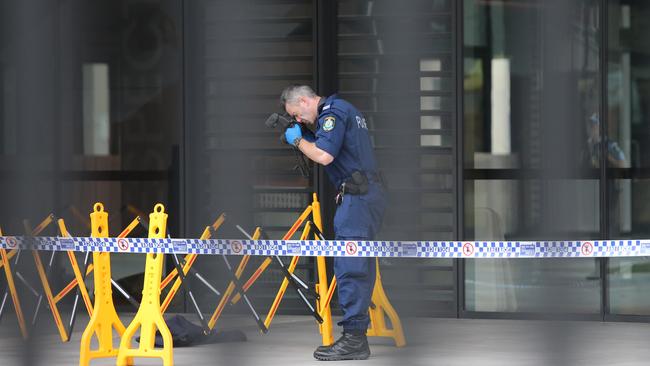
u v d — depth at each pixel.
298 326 34.09
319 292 30.80
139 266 37.66
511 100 35.34
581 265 35.03
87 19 37.75
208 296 37.09
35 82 38.06
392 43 36.03
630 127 34.69
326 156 27.39
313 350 29.56
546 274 35.28
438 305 35.81
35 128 38.09
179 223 37.34
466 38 35.47
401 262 35.94
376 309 30.47
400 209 36.12
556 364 27.17
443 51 35.69
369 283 28.02
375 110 36.19
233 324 34.53
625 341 30.80
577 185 35.06
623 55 34.62
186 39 36.78
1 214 38.44
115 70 37.72
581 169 35.06
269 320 31.27
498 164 35.47
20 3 38.03
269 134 36.94
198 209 37.22
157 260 26.33
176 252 26.39
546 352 29.03
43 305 36.75
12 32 38.12
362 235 27.73
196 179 37.22
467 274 35.75
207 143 37.25
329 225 36.53
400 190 36.12
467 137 35.53
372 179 27.92
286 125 27.89
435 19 35.72
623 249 25.50
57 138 38.03
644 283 34.50
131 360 26.64
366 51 36.19
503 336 31.83
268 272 36.69
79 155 37.97
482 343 30.62
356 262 27.64
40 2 37.94
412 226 36.06
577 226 35.12
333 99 27.98
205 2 37.09
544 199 35.28
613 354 28.64
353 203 27.70
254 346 30.27
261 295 36.72
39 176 38.12
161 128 37.50
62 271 37.75
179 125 37.00
